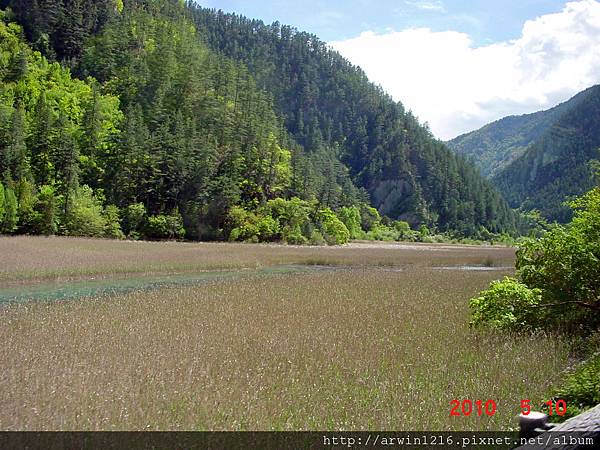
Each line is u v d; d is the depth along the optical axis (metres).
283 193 84.81
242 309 15.06
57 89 88.56
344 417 6.46
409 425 6.18
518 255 13.59
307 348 10.07
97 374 7.90
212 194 72.88
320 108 172.25
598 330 11.83
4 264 26.36
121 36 106.00
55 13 107.56
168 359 8.95
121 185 69.81
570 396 7.05
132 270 27.67
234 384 7.55
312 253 46.91
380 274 28.64
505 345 10.34
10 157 63.50
